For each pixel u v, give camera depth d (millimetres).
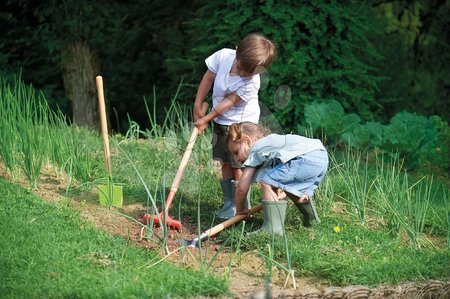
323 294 5145
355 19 9539
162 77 13148
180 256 5578
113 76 13086
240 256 5535
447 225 6336
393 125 8359
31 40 12078
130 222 6039
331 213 6402
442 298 5430
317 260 5527
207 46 9742
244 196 5844
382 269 5449
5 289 4852
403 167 8297
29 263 5156
